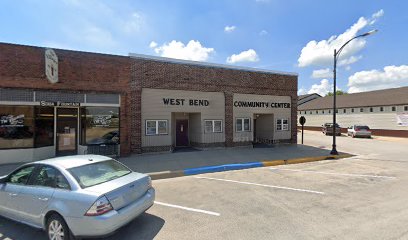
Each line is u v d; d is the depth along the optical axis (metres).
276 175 11.09
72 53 13.49
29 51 12.56
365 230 5.36
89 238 4.75
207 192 8.41
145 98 15.46
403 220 5.88
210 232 5.39
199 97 17.19
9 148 12.29
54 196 4.96
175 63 16.33
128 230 5.52
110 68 14.40
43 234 5.45
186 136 18.77
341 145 23.33
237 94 18.66
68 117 14.01
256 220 6.00
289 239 5.02
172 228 5.61
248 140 18.97
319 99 54.97
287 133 20.88
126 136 14.77
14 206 5.59
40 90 12.77
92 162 5.75
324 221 5.88
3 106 12.18
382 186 9.09
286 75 20.75
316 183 9.56
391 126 34.62
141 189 5.61
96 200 4.60
